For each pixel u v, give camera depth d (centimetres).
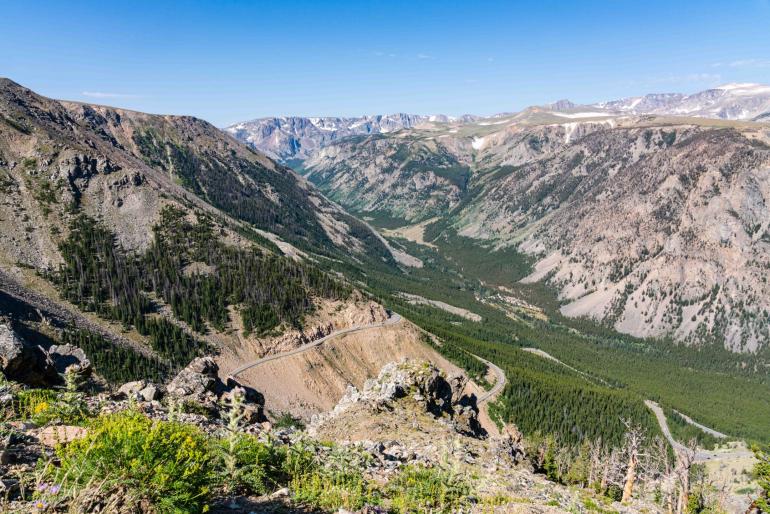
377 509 1650
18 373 2636
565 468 9000
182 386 3753
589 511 2548
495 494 2352
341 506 1590
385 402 5475
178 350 14938
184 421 2381
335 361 17088
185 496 1120
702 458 17588
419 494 1984
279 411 13988
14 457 1262
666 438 18262
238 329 17012
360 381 16962
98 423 1326
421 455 2931
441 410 6438
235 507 1398
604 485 6519
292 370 15800
